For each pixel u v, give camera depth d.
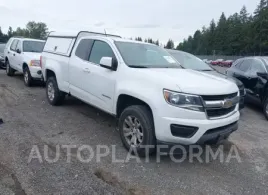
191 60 8.16
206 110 3.61
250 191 3.38
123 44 4.92
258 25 70.06
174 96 3.52
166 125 3.54
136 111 3.90
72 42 6.08
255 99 7.41
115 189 3.19
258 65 7.66
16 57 10.37
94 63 5.10
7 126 5.08
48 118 5.73
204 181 3.54
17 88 8.97
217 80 4.19
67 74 5.93
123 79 4.26
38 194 2.99
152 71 4.10
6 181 3.21
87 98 5.28
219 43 90.06
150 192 3.19
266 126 6.35
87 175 3.45
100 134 4.93
